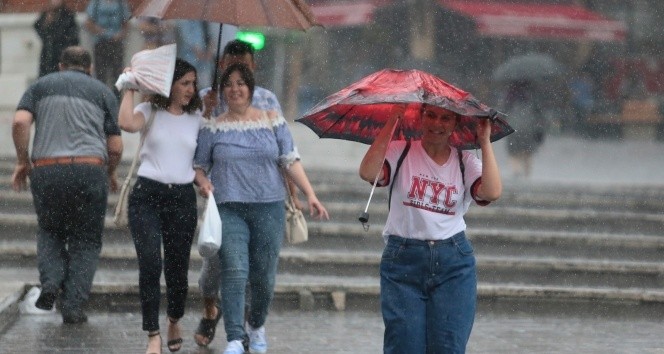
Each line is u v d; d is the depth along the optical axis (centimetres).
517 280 3192
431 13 9156
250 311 2339
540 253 3434
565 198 4069
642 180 5725
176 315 2325
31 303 2694
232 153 2231
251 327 2356
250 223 2248
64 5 4022
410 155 1766
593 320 2927
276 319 2780
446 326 1745
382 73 1748
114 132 2620
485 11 9425
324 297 2928
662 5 10194
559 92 9006
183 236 2270
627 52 10131
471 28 9375
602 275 3222
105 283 2783
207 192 2214
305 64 8800
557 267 3206
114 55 4297
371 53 9081
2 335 2441
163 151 2238
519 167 5547
